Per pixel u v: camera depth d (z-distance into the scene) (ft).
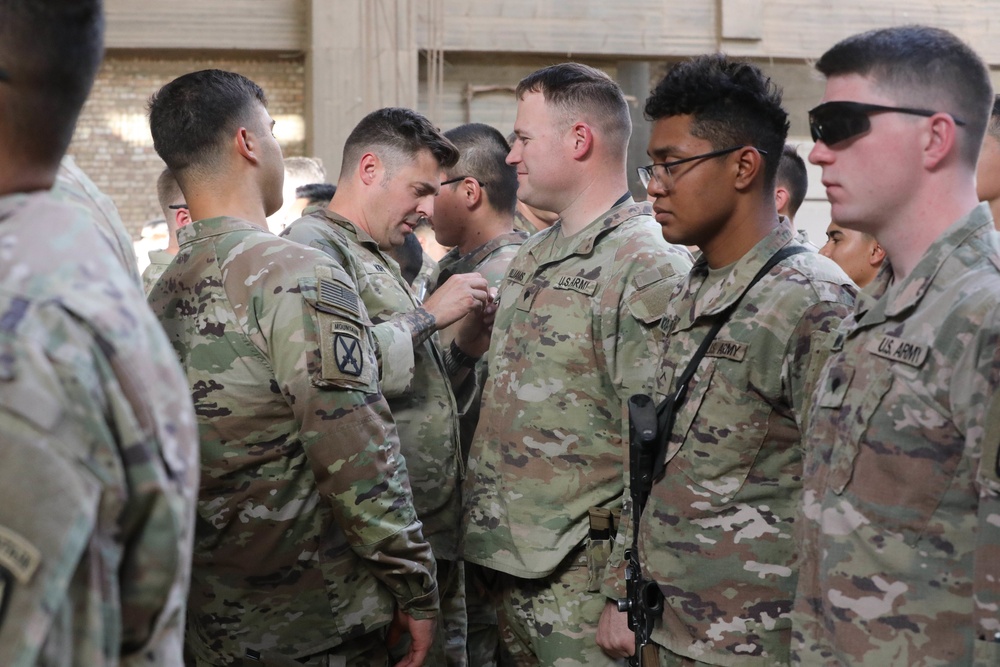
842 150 4.51
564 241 7.56
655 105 5.96
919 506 4.14
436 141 8.17
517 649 7.63
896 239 4.48
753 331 5.51
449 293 7.97
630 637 6.53
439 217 9.50
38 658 2.59
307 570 6.07
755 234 5.84
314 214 8.09
